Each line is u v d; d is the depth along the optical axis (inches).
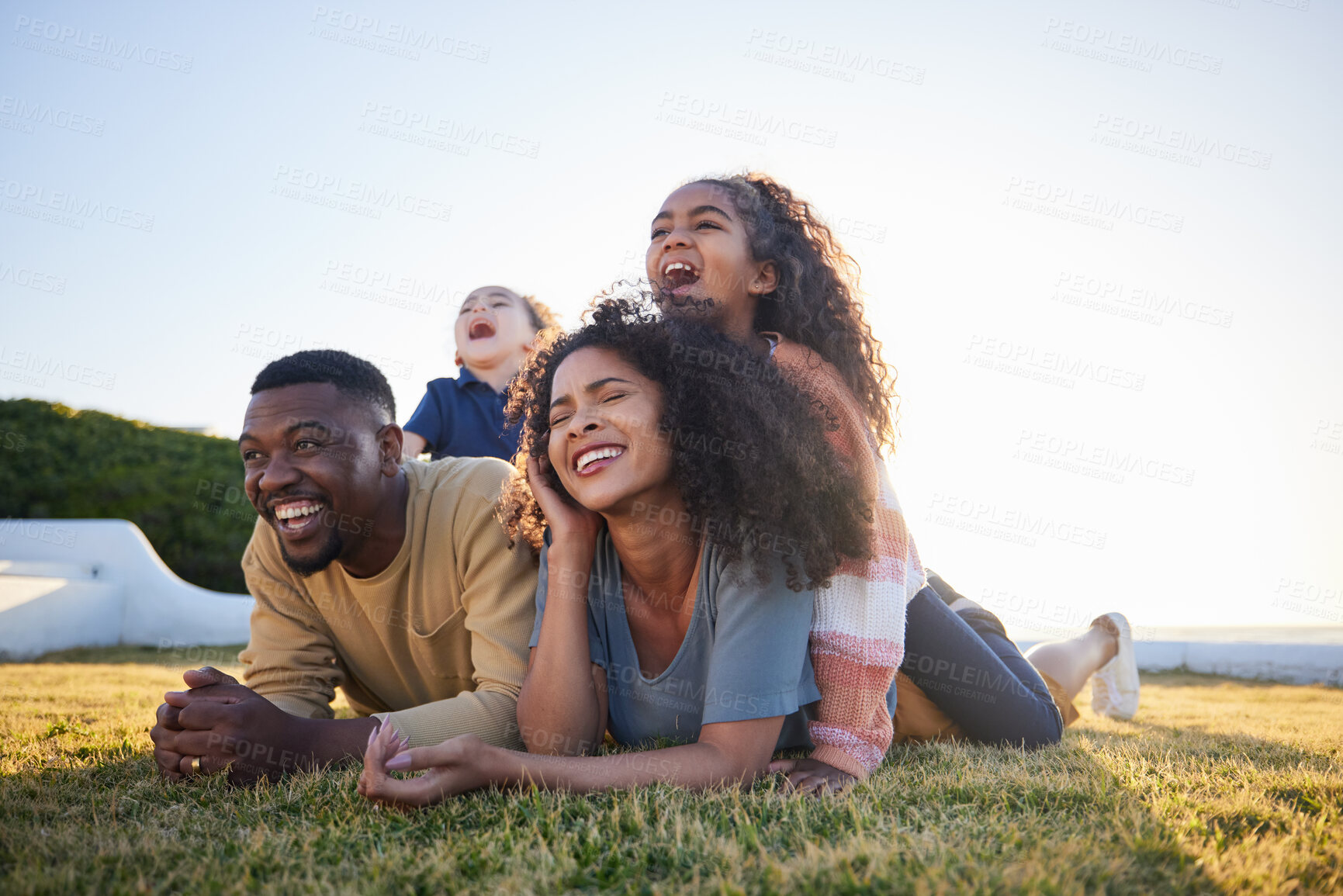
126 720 139.1
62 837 67.2
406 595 106.1
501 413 181.8
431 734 91.2
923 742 118.3
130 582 429.1
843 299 131.0
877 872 54.6
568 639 89.5
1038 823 67.8
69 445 493.7
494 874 58.2
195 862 62.1
